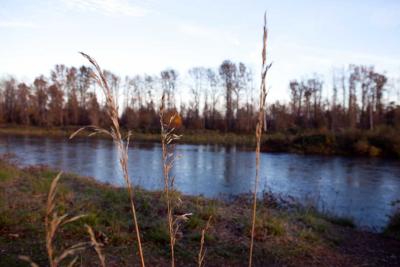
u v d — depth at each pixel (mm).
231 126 47344
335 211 10586
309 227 6777
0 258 4219
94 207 6438
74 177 10367
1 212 5520
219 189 13523
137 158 21656
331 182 15703
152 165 18672
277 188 14203
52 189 1048
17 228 5137
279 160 23312
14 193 7199
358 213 10453
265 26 1497
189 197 8250
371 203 11852
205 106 50750
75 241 4914
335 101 46031
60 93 53500
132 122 44500
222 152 27141
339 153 27969
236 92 48438
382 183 15555
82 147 27188
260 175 17062
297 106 51531
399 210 9328
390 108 44031
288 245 5598
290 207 8852
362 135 29156
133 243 5121
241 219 6457
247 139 36969
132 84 54531
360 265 5230
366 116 45062
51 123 51062
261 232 5863
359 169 19672
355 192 13648
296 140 30656
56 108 52812
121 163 1325
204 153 26234
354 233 7043
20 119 55156
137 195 7535
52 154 22172
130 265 4465
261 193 12734
